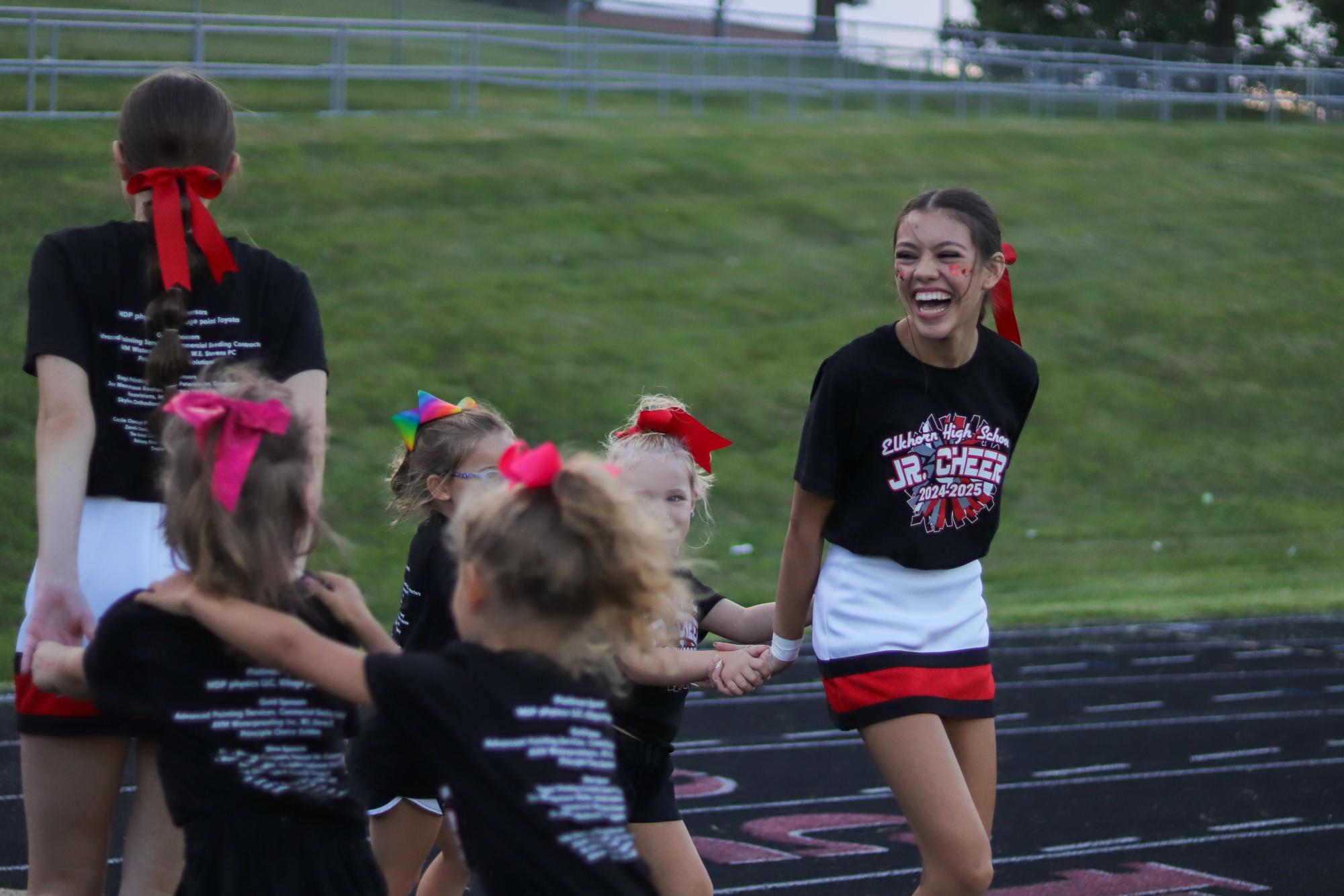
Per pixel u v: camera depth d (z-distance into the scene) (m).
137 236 4.98
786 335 31.91
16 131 31.27
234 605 4.17
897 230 6.16
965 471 6.16
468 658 4.13
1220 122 58.69
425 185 34.88
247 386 4.34
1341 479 31.59
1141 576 24.27
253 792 4.23
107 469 4.91
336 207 32.41
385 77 40.34
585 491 4.18
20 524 18.66
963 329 6.14
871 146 46.03
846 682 6.04
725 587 20.64
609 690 4.59
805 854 9.41
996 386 6.29
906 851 9.51
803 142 45.19
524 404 26.16
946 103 55.19
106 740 4.80
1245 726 14.05
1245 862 9.46
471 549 4.19
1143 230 44.06
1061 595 22.52
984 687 6.24
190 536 4.16
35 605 4.62
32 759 4.80
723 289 33.62
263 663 4.16
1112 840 9.97
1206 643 18.92
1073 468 29.73
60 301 4.82
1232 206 47.78
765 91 52.44
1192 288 40.38
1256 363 36.69
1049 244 41.38
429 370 26.31
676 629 6.22
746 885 8.70
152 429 4.80
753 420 27.91
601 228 35.28
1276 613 21.44
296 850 4.24
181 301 4.86
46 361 4.77
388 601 18.36
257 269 5.15
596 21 59.03
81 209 27.66
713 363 29.73
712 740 12.91
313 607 4.46
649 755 6.03
